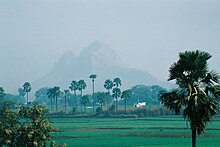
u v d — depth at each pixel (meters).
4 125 73.00
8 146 73.19
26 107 73.19
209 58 64.19
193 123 63.06
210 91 63.47
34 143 70.44
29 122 72.88
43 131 71.94
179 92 64.12
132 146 139.50
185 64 63.34
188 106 62.94
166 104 64.56
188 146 136.25
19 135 71.81
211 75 63.31
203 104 62.56
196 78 63.44
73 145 145.00
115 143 150.62
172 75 64.50
